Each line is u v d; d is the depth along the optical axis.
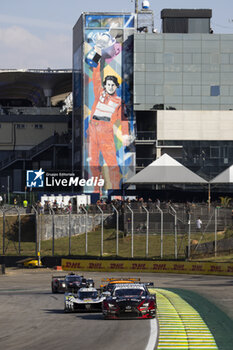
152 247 122.50
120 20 197.38
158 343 34.69
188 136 196.25
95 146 194.38
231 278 92.62
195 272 101.94
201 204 141.75
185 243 123.06
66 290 71.56
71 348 33.75
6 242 138.25
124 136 195.75
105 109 195.25
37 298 71.19
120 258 112.12
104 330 40.12
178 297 63.06
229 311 50.12
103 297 50.91
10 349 33.94
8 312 56.50
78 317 48.97
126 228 133.25
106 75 196.00
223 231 128.25
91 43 196.50
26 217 148.00
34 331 41.59
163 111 195.62
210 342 35.00
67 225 141.12
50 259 118.75
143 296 46.28
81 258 115.12
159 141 196.12
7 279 103.88
